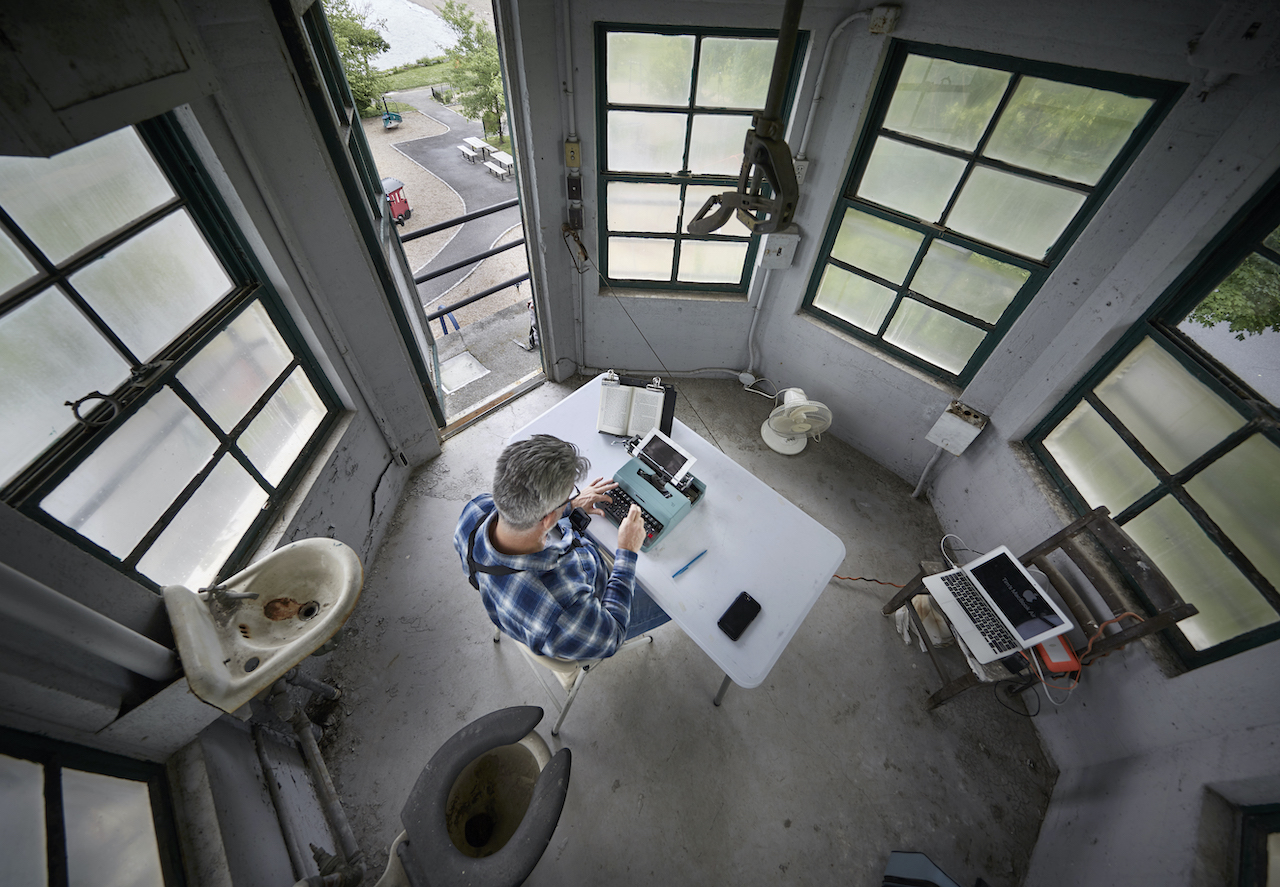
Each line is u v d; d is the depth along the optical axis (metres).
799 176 2.52
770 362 3.39
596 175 2.64
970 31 1.86
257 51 1.53
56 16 0.91
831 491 3.04
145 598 1.33
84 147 1.24
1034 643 1.81
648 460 1.95
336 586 1.54
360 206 2.14
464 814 1.61
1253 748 1.38
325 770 1.89
